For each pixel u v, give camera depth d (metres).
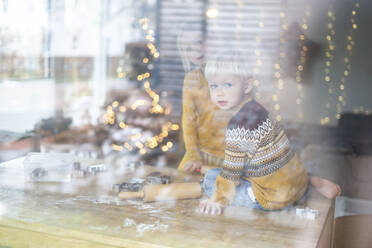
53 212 1.32
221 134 1.65
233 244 1.11
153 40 1.91
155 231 1.19
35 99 2.07
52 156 1.75
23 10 2.14
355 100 2.01
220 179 1.41
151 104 1.93
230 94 1.40
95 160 1.86
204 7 1.62
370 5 1.89
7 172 1.69
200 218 1.29
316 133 1.80
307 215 1.33
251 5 1.55
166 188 1.44
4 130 1.94
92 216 1.27
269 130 1.35
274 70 1.52
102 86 2.13
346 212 1.75
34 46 2.14
